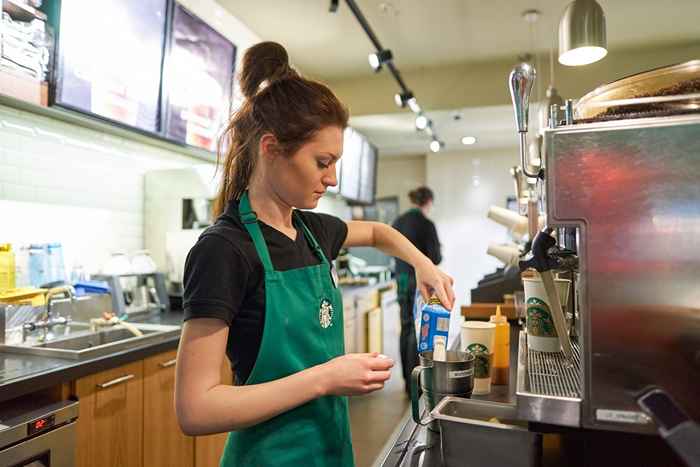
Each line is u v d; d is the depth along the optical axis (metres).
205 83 2.78
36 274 2.04
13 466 1.27
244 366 0.80
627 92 0.77
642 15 3.30
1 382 1.30
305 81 0.81
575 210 0.60
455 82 4.30
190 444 2.01
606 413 0.59
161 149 2.86
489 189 6.04
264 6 3.15
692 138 0.56
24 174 2.08
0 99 1.79
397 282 3.82
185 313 0.71
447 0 3.08
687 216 0.56
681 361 0.57
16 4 1.69
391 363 0.75
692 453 0.45
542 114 2.03
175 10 2.48
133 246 2.69
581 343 0.60
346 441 0.91
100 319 2.00
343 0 3.04
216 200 0.93
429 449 0.78
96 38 2.04
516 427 0.66
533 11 3.23
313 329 0.85
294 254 0.85
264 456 0.79
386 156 6.61
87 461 1.53
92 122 2.15
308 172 0.78
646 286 0.57
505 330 1.07
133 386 1.73
